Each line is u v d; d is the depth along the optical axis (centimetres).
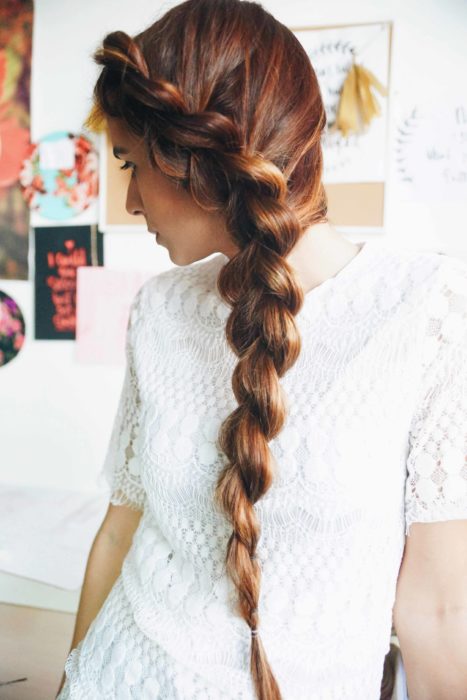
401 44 96
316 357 44
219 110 40
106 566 63
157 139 41
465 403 40
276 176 40
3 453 123
